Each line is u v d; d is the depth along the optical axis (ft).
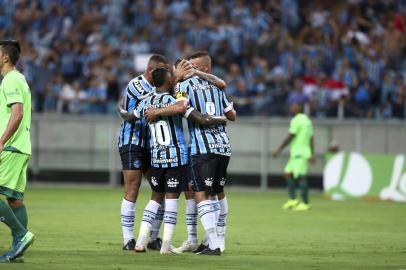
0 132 99.60
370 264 101.40
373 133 254.47
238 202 223.10
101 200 221.46
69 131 275.59
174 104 107.34
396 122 252.21
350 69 286.05
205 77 111.04
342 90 277.23
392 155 238.68
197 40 311.47
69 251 111.65
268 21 317.83
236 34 310.04
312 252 115.44
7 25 336.29
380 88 281.95
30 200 220.02
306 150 203.82
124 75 298.35
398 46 304.71
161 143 109.19
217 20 319.88
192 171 109.19
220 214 115.55
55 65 310.45
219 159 109.50
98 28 324.80
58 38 327.06
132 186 115.85
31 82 297.74
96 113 286.25
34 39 327.88
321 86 278.87
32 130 277.64
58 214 176.76
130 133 115.55
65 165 276.41
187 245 113.80
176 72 111.75
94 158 274.36
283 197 243.19
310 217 179.42
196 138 108.78
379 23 317.01
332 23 311.06
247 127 265.54
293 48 307.58
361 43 302.04
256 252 114.83
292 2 324.80
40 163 278.26
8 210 96.37
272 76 291.58
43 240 125.80
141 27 325.83
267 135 263.70
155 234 117.80
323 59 297.12
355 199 241.55
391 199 237.45
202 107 108.99
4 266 93.66
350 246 123.95
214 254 109.70
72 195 240.53
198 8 326.85
